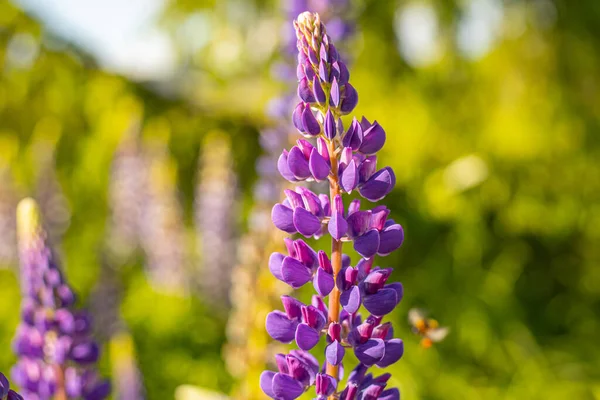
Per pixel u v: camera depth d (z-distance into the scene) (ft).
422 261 6.93
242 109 8.85
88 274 6.90
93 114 8.55
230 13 8.54
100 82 8.50
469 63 8.36
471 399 5.03
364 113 7.83
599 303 7.43
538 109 7.92
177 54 8.84
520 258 7.30
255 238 3.51
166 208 6.85
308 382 2.10
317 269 2.12
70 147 8.64
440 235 7.17
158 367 5.11
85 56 8.70
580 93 8.32
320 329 2.09
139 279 6.91
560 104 7.97
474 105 8.20
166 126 8.55
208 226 6.52
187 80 9.14
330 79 2.07
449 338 5.72
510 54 8.25
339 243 2.10
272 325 2.10
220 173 6.61
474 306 6.06
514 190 7.56
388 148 7.77
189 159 8.71
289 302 2.11
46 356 2.49
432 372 5.14
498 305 6.28
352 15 3.77
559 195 7.72
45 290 2.48
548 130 7.88
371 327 2.08
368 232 2.08
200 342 5.63
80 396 2.49
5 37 8.38
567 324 7.00
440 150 7.73
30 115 8.59
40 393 2.48
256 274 3.43
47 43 8.46
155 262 6.86
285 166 2.11
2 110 8.46
